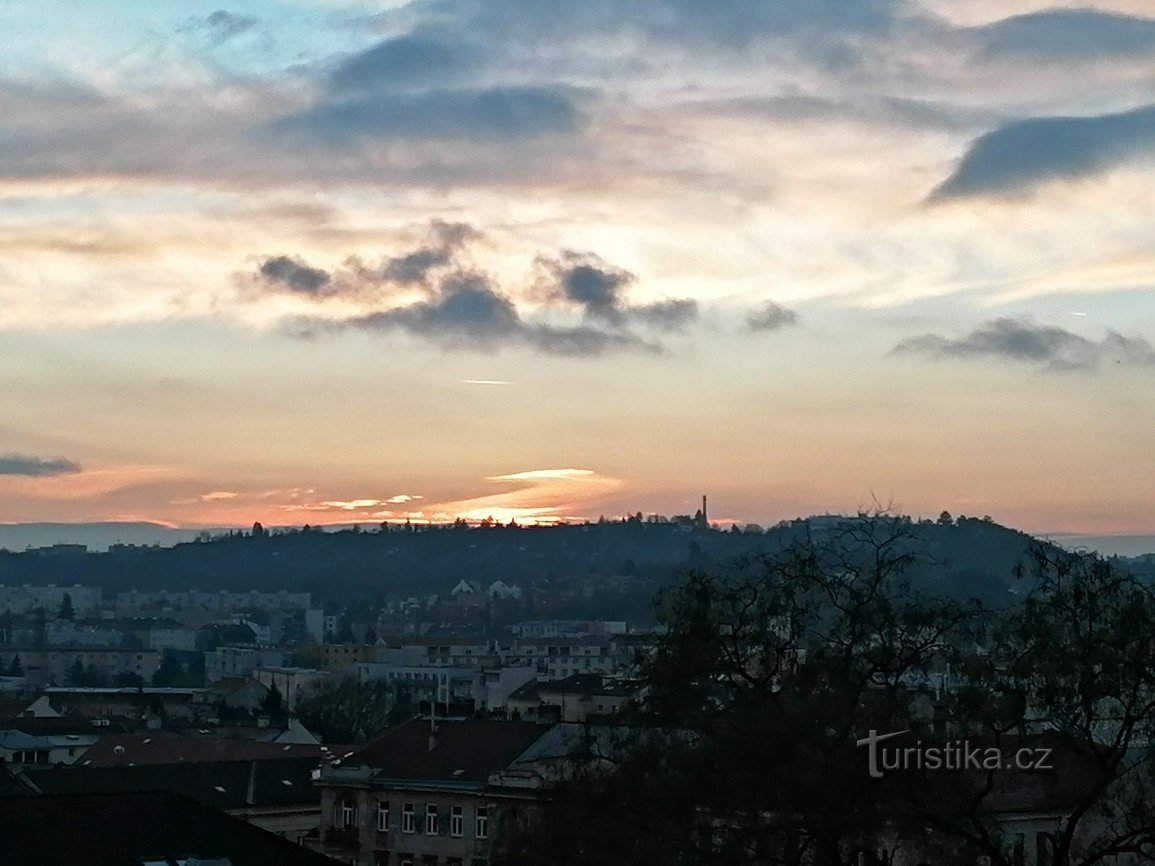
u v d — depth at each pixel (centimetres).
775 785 5909
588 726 8600
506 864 6719
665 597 7000
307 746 16300
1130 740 6353
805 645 6675
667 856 6128
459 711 12875
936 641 6481
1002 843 6512
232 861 6300
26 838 6091
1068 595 6394
